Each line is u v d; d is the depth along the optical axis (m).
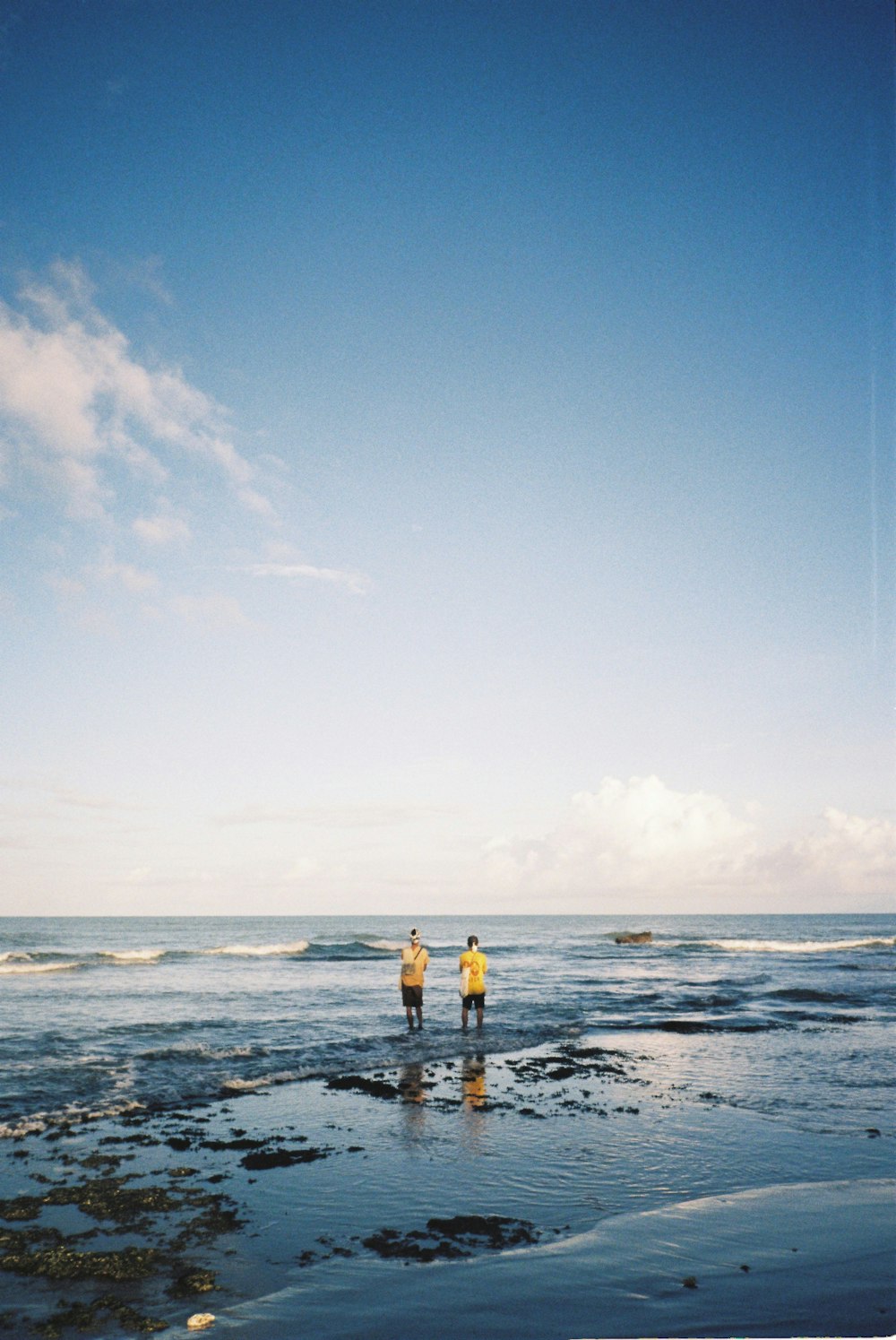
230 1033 14.73
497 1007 19.70
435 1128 8.50
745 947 52.56
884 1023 17.53
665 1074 11.65
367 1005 19.73
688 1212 6.08
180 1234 5.59
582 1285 4.77
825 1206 6.19
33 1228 5.66
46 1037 13.70
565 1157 7.48
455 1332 4.20
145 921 184.88
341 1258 5.21
